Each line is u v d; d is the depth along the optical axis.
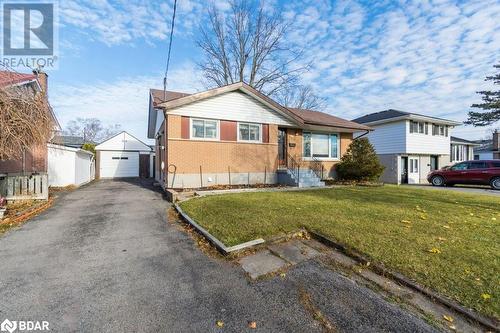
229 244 4.26
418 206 7.18
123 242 4.75
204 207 6.91
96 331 2.32
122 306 2.71
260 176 12.97
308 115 16.53
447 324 2.36
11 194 8.46
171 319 2.49
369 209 6.61
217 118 11.79
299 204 7.21
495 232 4.73
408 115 19.91
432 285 2.90
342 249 4.07
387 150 21.61
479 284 2.88
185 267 3.67
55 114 8.69
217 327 2.38
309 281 3.21
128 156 23.95
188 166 11.12
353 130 16.33
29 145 7.57
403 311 2.56
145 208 7.75
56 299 2.84
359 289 2.99
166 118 10.82
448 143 23.41
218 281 3.26
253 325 2.40
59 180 14.01
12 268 3.62
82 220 6.34
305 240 4.61
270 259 3.87
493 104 24.44
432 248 3.88
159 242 4.75
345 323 2.41
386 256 3.63
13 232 5.36
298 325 2.39
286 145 14.67
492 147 30.28
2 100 6.49
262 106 13.05
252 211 6.29
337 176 16.31
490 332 2.25
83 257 4.04
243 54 23.56
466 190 13.90
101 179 21.30
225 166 12.01
